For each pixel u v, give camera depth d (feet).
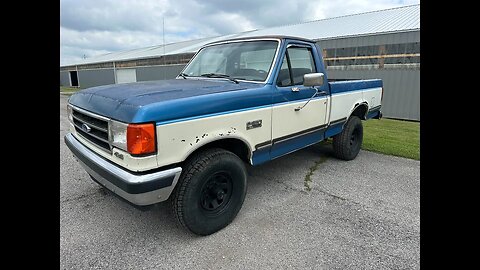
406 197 12.10
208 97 8.35
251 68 11.35
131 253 8.27
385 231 9.48
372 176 14.65
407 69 36.81
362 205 11.37
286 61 11.29
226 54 12.41
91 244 8.63
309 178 14.29
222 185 9.21
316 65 13.03
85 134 9.27
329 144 20.85
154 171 7.38
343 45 42.11
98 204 11.14
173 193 8.39
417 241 8.88
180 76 13.24
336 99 14.26
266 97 10.11
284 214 10.58
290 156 17.98
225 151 9.12
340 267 7.75
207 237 9.09
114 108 7.64
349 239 9.02
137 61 88.07
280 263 7.88
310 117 12.52
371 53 39.58
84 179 13.71
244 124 9.41
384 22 46.26
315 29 54.80
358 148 17.76
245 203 11.44
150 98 7.75
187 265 7.80
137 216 10.28
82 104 9.11
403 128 30.17
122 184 7.25
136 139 6.97
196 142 8.07
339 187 13.19
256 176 14.48
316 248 8.55
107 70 106.32
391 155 18.85
